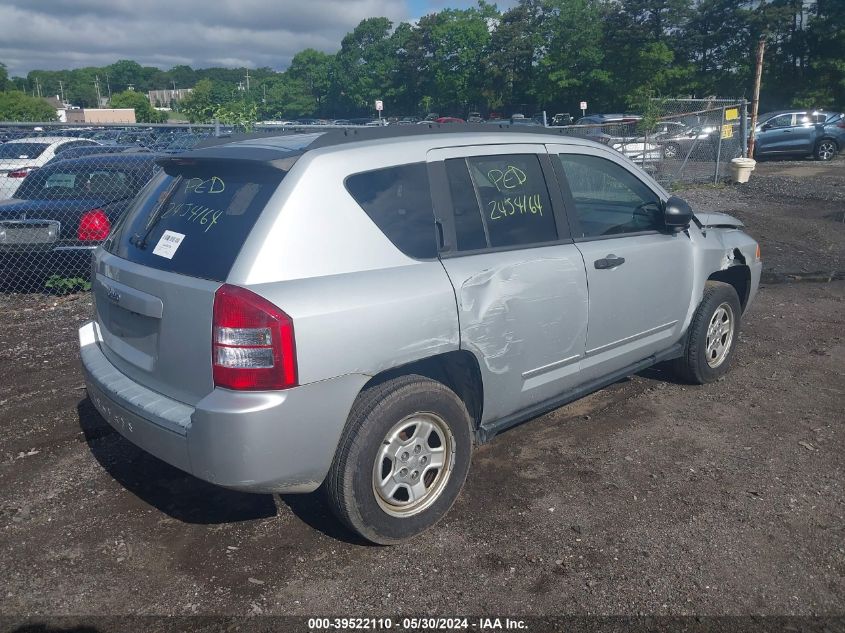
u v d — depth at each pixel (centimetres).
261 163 324
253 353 296
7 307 777
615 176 469
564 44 6253
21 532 363
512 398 397
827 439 459
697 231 523
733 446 450
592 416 497
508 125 429
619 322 452
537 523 368
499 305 373
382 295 326
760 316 739
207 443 299
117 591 319
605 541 352
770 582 322
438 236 361
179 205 359
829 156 2523
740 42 5522
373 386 339
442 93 7925
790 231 1175
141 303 333
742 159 1758
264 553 346
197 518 377
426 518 355
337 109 10925
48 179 806
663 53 5562
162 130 1105
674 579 324
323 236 321
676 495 394
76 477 418
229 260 311
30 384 559
